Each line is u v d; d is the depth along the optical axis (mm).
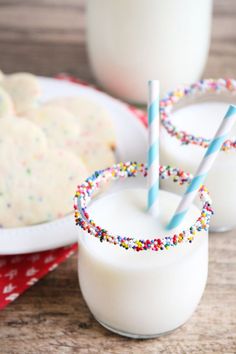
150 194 513
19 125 633
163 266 485
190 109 614
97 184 516
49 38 805
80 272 516
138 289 489
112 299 496
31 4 863
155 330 507
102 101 689
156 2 661
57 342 517
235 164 555
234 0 866
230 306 537
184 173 523
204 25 693
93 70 735
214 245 583
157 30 673
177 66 697
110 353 510
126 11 668
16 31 813
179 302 497
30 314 535
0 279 551
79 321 531
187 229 485
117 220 519
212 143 482
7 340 518
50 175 604
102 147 642
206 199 499
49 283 557
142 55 688
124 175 523
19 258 568
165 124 559
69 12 850
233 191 562
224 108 613
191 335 520
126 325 505
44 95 704
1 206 586
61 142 643
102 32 691
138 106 736
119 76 709
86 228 479
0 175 601
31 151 617
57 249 577
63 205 590
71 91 705
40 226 564
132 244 469
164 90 717
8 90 685
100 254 493
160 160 589
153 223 517
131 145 650
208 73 749
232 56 773
